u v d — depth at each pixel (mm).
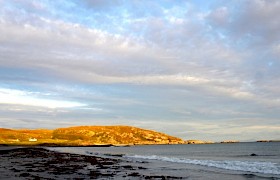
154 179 27516
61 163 45250
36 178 26141
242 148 128500
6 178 26156
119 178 27766
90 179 26703
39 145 182125
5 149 103500
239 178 27844
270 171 33375
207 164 44844
